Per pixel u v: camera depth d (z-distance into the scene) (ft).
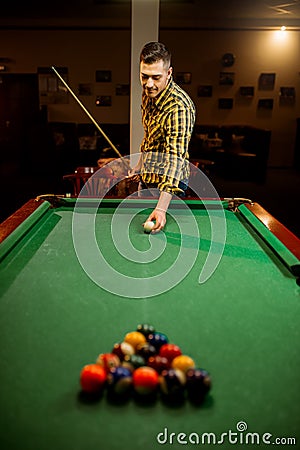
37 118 24.49
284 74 26.53
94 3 21.52
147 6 11.43
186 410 2.99
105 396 3.10
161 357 3.38
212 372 3.39
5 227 6.11
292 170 27.17
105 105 27.12
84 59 26.43
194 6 21.61
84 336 3.87
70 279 5.02
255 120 27.32
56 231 6.60
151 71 6.61
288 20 24.66
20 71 26.50
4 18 24.95
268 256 5.78
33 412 2.94
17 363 3.47
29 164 22.31
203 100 26.94
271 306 4.48
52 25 25.32
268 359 3.58
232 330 4.01
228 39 25.95
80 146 24.66
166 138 7.14
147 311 4.34
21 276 5.08
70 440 2.72
